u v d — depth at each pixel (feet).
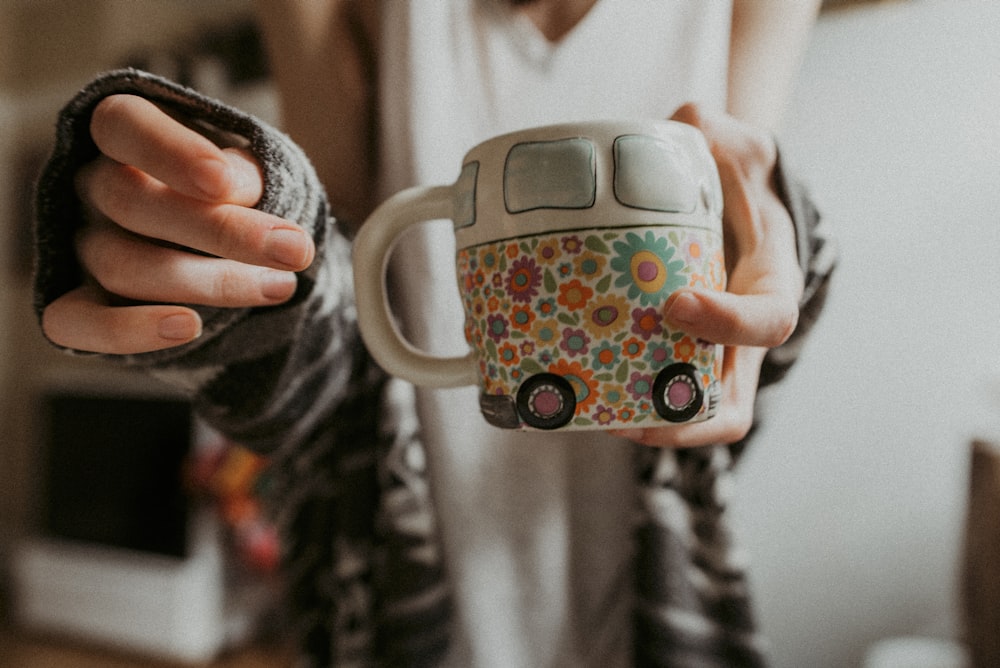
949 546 2.85
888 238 2.85
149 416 5.17
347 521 1.49
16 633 5.38
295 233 0.71
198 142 0.67
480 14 1.43
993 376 2.72
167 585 4.87
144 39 5.79
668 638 1.41
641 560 1.45
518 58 1.43
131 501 5.20
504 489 1.49
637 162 0.78
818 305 1.22
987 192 2.67
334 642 1.55
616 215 0.78
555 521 1.50
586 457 1.52
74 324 0.74
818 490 3.04
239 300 0.77
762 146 1.05
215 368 0.98
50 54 6.33
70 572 5.25
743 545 1.49
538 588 1.50
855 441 2.98
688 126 0.86
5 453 6.48
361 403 1.45
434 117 1.41
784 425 3.07
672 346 0.80
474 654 1.49
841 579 3.04
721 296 0.78
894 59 2.77
